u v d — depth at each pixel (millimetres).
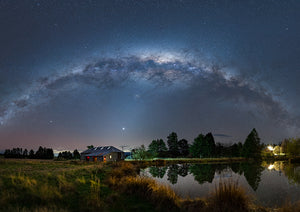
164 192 10695
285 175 31547
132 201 10320
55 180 14477
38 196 9766
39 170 21703
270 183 23828
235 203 9016
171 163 58719
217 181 25234
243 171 37562
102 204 9281
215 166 48781
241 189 9836
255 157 75750
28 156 90438
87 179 16734
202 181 25344
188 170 39875
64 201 9562
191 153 89000
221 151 94062
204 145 85188
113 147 68938
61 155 87125
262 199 15711
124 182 14273
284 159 75875
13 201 9133
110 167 32250
